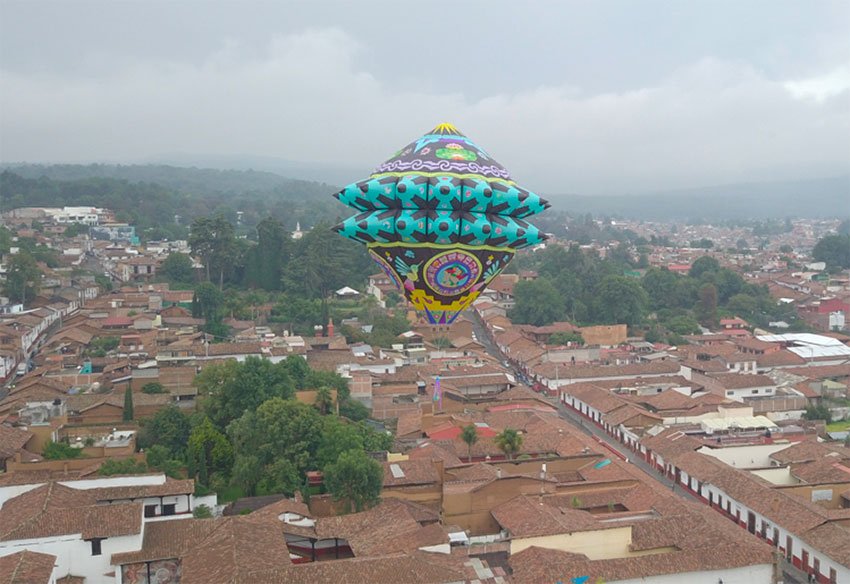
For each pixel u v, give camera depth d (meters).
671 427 104.94
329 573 54.00
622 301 189.00
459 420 101.56
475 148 48.12
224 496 78.75
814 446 91.81
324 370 114.44
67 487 65.38
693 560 60.81
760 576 61.66
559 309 187.12
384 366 130.62
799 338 170.38
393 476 76.12
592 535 63.75
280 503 69.06
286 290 192.00
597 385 130.62
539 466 86.88
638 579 59.03
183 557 58.03
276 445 80.56
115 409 99.50
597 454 88.06
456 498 73.31
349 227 47.12
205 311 166.25
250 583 52.34
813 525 69.50
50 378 114.00
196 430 84.38
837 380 138.88
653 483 80.31
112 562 57.75
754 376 127.00
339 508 73.06
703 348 157.00
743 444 95.62
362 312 174.25
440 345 154.38
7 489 66.56
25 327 148.88
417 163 46.75
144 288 195.00
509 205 46.69
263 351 127.75
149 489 66.81
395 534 63.41
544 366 142.50
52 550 57.28
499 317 182.62
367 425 101.06
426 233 46.59
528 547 62.41
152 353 130.00
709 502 84.56
